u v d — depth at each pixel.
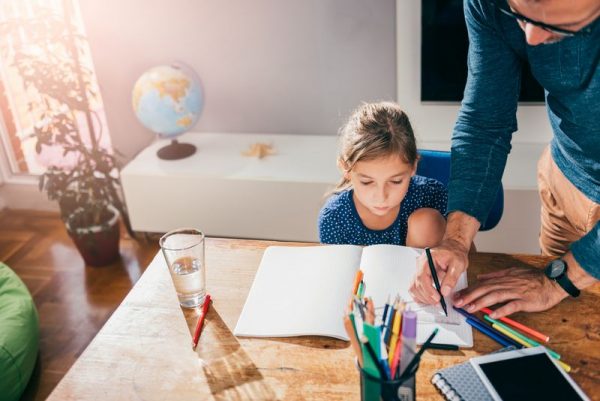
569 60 1.08
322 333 1.04
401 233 1.49
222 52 2.64
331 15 2.48
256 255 1.28
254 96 2.72
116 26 2.64
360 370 0.83
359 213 1.46
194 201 2.56
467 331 1.04
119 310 1.15
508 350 0.98
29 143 3.18
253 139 2.76
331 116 2.71
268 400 0.94
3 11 2.87
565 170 1.40
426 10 2.29
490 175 1.26
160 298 1.18
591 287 1.14
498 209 1.57
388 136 1.26
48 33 2.65
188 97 2.51
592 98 1.11
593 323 1.05
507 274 1.14
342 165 1.36
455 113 2.47
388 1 2.41
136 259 2.69
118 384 0.99
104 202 2.69
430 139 2.54
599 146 1.20
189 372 1.00
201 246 1.13
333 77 2.62
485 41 1.22
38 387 2.02
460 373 0.94
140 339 1.08
